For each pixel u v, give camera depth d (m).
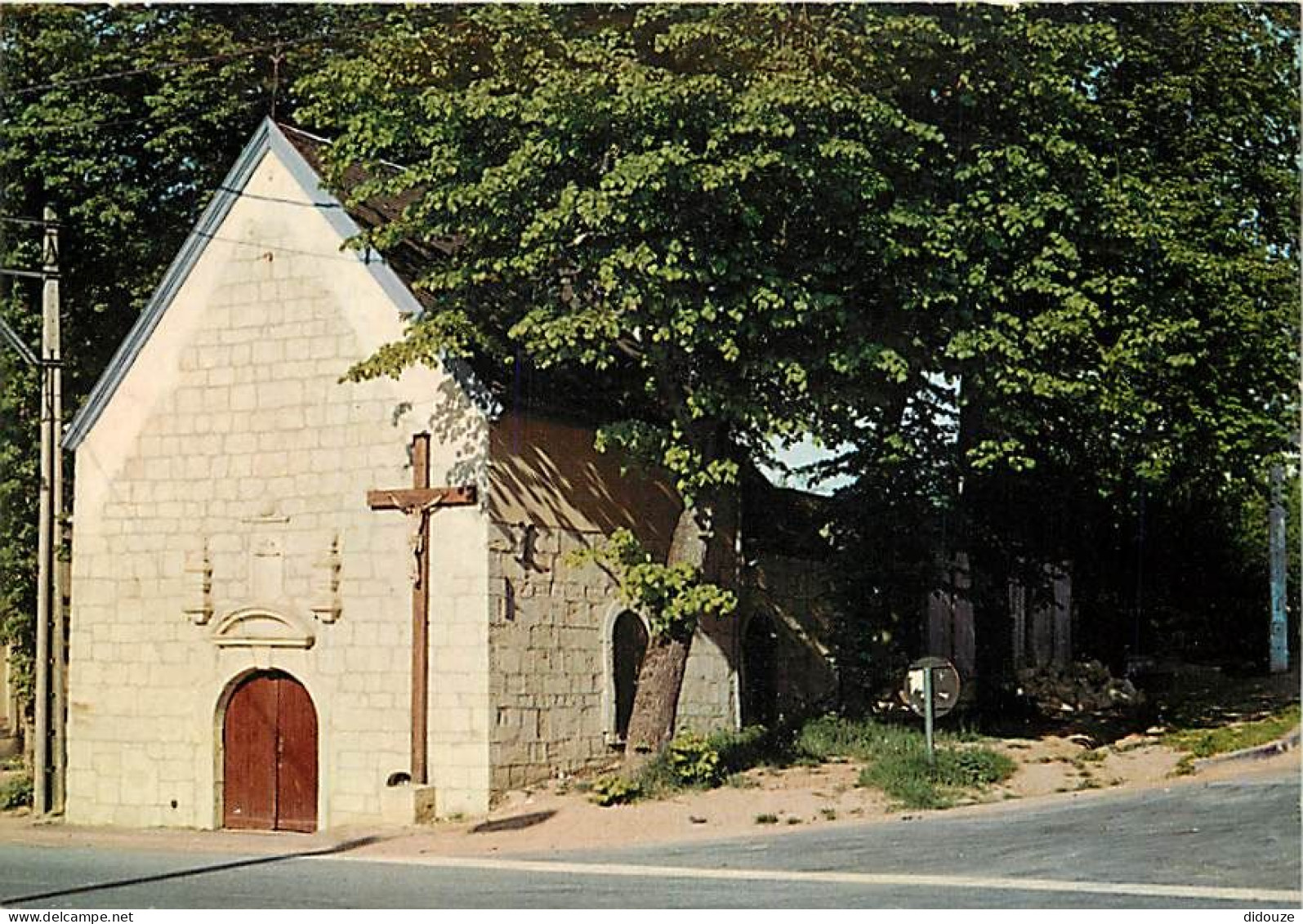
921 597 31.52
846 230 23.84
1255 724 29.47
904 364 23.73
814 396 24.31
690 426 25.27
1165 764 25.95
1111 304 27.05
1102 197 26.09
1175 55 30.08
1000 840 19.64
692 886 17.27
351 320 26.48
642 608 26.97
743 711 30.17
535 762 25.58
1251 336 28.64
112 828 27.36
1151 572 41.00
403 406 25.95
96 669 28.30
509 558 25.45
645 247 22.28
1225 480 32.31
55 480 28.92
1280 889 16.11
